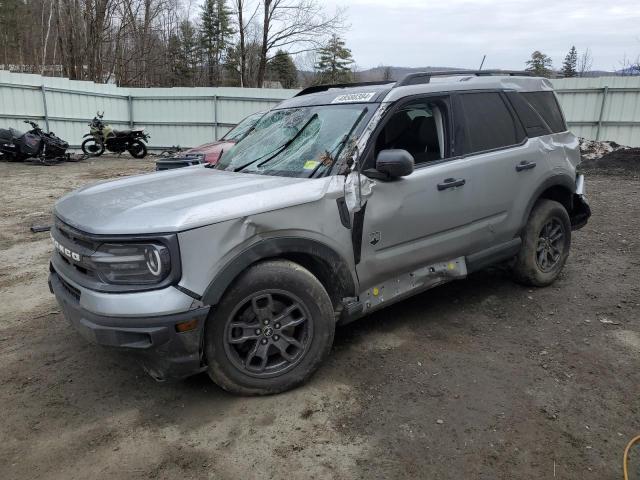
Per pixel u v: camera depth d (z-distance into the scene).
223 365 3.01
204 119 19.64
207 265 2.80
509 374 3.46
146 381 3.38
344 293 3.45
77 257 2.93
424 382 3.36
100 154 17.70
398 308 4.57
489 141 4.30
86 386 3.33
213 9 45.19
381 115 3.62
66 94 17.77
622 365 3.56
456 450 2.71
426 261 3.89
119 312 2.71
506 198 4.34
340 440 2.79
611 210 8.52
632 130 15.86
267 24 29.73
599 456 2.67
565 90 16.20
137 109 20.08
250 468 2.58
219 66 46.22
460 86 4.21
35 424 2.93
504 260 4.59
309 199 3.16
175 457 2.66
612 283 5.12
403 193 3.60
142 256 2.74
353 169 3.39
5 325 4.28
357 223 3.38
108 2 28.20
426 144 3.92
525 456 2.66
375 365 3.57
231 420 2.96
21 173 13.38
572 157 5.04
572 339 3.96
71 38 27.05
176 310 2.72
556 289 4.98
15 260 6.07
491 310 4.51
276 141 4.04
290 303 3.17
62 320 4.37
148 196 3.22
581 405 3.10
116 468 2.58
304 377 3.24
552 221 4.89
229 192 3.14
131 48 31.56
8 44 39.28
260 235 2.99
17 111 16.61
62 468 2.59
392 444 2.75
